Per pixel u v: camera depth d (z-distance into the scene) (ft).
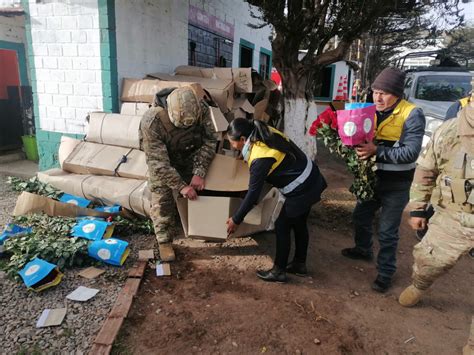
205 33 27.12
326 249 13.34
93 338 8.08
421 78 26.30
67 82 18.20
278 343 8.38
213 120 11.69
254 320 9.09
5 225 13.06
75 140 15.71
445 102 24.04
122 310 8.91
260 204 12.16
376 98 9.87
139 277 10.34
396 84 9.50
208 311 9.32
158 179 10.82
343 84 50.55
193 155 11.84
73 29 17.47
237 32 33.06
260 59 40.81
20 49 23.02
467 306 10.35
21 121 23.97
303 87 21.31
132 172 13.87
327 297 10.32
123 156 14.33
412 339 8.86
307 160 10.12
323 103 48.88
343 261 12.53
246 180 11.35
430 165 8.32
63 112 18.66
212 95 16.85
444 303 10.42
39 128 19.34
